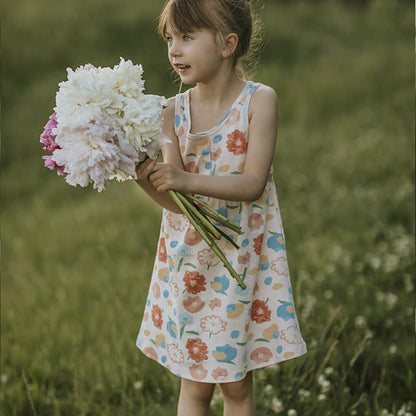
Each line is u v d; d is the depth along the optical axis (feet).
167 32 6.98
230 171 7.33
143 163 6.72
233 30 6.96
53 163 6.59
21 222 21.36
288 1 49.29
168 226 7.64
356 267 13.99
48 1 43.11
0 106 33.17
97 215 20.30
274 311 7.49
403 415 8.63
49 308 13.12
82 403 9.34
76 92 6.38
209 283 7.47
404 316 11.69
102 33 39.17
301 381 9.25
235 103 7.27
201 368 7.50
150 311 8.01
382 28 45.32
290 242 15.83
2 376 10.12
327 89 32.73
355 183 20.54
